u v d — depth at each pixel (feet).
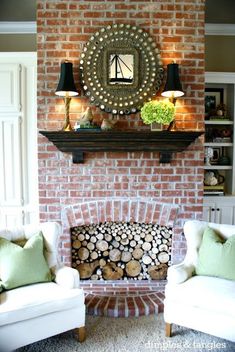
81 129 9.04
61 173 9.71
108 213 9.81
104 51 9.53
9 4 11.29
